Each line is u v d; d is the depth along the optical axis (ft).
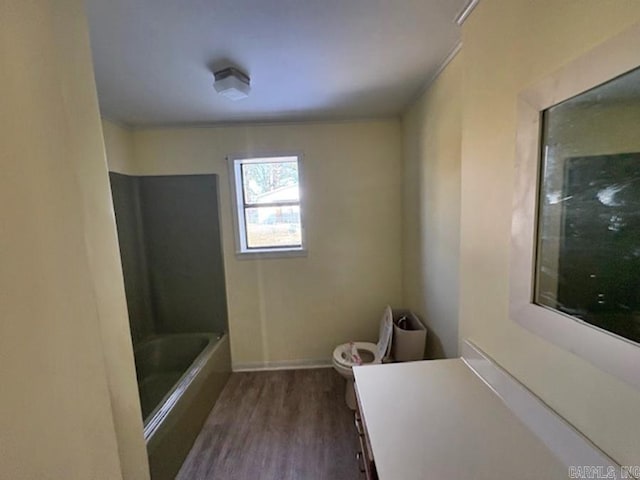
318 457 6.11
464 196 4.22
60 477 2.08
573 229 2.46
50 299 2.04
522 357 3.17
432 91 6.30
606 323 2.22
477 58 3.80
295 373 9.40
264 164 9.39
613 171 2.11
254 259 9.38
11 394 1.75
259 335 9.62
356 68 5.65
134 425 3.39
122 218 8.32
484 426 3.08
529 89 2.83
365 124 8.92
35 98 2.04
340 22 4.17
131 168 8.87
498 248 3.50
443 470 2.58
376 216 9.25
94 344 2.42
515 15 3.09
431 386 3.77
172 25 4.09
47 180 2.08
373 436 2.97
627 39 1.96
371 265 9.44
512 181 3.19
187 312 9.52
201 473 5.82
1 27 1.81
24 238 1.87
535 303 2.92
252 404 7.92
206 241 9.23
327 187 9.16
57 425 2.06
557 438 2.68
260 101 7.16
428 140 6.70
